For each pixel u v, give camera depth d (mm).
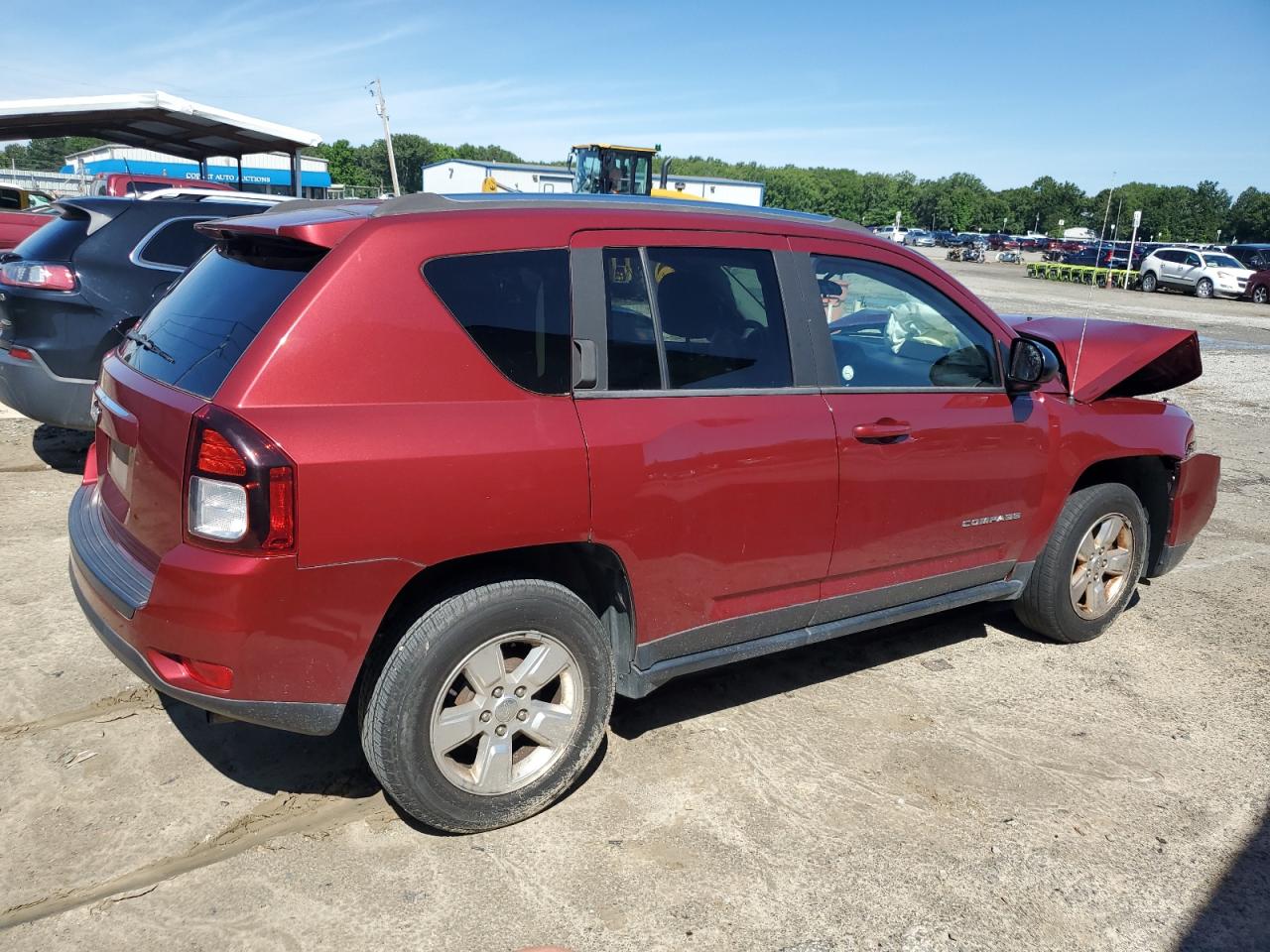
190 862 2773
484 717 2836
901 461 3566
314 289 2572
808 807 3170
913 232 75875
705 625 3260
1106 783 3402
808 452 3297
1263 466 8672
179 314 3000
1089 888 2846
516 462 2715
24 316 5945
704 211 3316
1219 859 3010
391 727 2674
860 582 3645
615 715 3744
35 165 95312
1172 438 4602
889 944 2580
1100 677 4273
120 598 2605
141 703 3625
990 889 2818
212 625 2459
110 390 3047
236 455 2398
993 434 3852
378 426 2549
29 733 3383
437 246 2725
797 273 3430
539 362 2838
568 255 2939
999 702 3988
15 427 7691
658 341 3074
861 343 3574
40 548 5074
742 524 3199
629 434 2926
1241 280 31312
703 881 2791
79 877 2689
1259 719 3939
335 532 2488
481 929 2564
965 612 5039
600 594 3211
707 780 3299
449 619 2693
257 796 3098
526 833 2980
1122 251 38031
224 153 14820
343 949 2473
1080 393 4266
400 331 2629
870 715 3822
